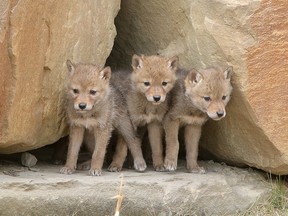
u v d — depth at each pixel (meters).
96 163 11.32
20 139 10.32
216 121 12.09
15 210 9.79
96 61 11.71
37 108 10.59
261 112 10.86
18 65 9.81
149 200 10.49
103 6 11.55
